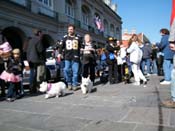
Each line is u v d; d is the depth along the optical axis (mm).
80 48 8578
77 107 5648
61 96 7219
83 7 35094
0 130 4191
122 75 11031
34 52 7930
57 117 4855
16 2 19969
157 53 13789
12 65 6875
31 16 21688
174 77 5406
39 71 8094
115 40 10453
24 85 9766
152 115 4727
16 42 21750
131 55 9383
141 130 3941
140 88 8461
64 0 28000
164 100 6062
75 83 8398
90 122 4461
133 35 9500
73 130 4078
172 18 5715
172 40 5316
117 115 4828
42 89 6895
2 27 18422
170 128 3990
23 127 4316
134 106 5500
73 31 8547
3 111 5492
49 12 25203
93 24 37969
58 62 10781
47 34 24609
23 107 5852
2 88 7402
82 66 8836
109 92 7703
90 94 7406
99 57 12375
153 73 15516
